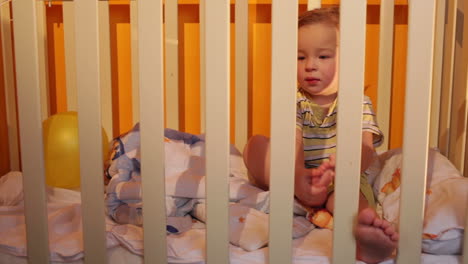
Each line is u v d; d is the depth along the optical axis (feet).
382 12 5.23
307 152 4.25
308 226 3.66
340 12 2.72
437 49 5.03
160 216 3.02
